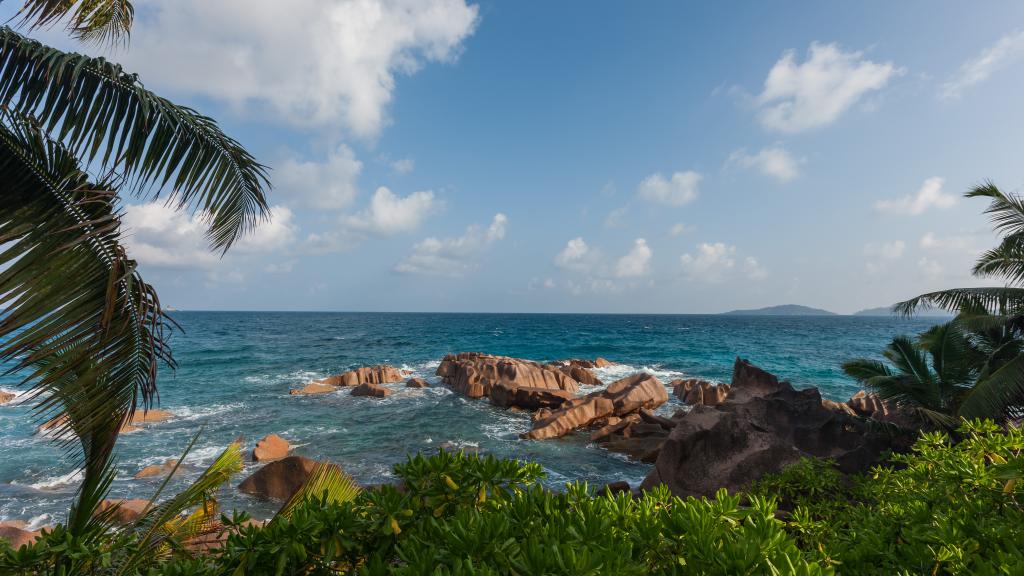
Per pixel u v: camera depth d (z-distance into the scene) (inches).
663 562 88.0
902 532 122.2
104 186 131.2
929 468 160.9
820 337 3029.0
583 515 97.2
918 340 608.7
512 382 1049.5
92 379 125.4
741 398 525.7
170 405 983.6
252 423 849.5
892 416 618.2
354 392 1093.1
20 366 113.6
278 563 93.1
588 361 1583.4
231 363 1606.8
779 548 82.7
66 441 141.2
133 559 138.5
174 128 141.4
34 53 124.1
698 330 3641.7
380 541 101.7
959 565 96.5
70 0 143.9
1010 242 470.0
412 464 118.3
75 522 145.3
